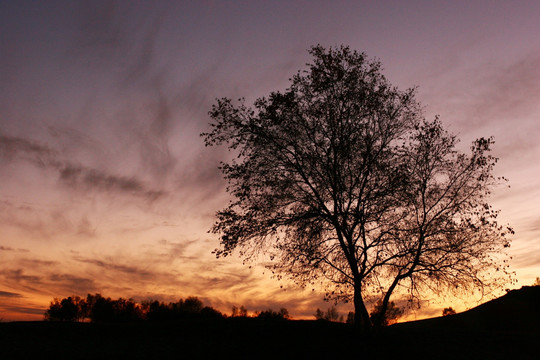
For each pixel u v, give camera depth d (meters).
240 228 21.73
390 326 31.66
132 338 24.91
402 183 20.94
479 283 20.38
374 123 22.44
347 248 22.23
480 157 20.78
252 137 22.78
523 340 24.42
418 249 20.94
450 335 25.86
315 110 22.61
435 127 21.38
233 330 27.14
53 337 24.42
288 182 22.61
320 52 22.97
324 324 28.91
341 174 22.52
